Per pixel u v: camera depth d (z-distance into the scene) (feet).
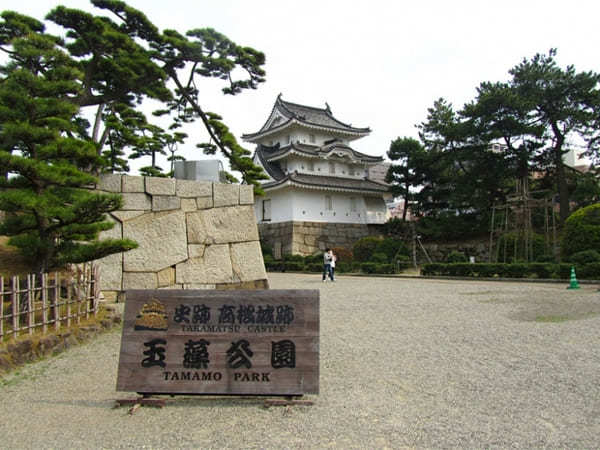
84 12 35.17
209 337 16.93
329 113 137.39
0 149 26.22
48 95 27.84
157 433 14.15
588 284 56.44
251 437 13.67
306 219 120.06
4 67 30.50
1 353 20.72
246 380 16.53
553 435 13.29
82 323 27.35
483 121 98.68
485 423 14.29
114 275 36.81
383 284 64.23
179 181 40.40
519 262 72.74
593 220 67.77
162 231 38.96
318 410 15.84
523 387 17.69
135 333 17.06
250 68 48.39
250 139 136.67
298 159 123.13
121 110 61.72
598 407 15.43
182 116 56.44
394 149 120.37
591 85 92.32
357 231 129.39
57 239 30.35
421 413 15.31
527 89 98.17
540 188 110.83
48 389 18.75
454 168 119.85
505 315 34.53
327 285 63.31
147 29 41.04
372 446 12.84
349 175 133.08
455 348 24.40
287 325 16.94
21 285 26.40
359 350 24.49
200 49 43.60
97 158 27.61
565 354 22.43
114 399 17.56
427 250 117.91
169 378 16.66
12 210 24.02
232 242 42.09
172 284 38.70
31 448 13.29
